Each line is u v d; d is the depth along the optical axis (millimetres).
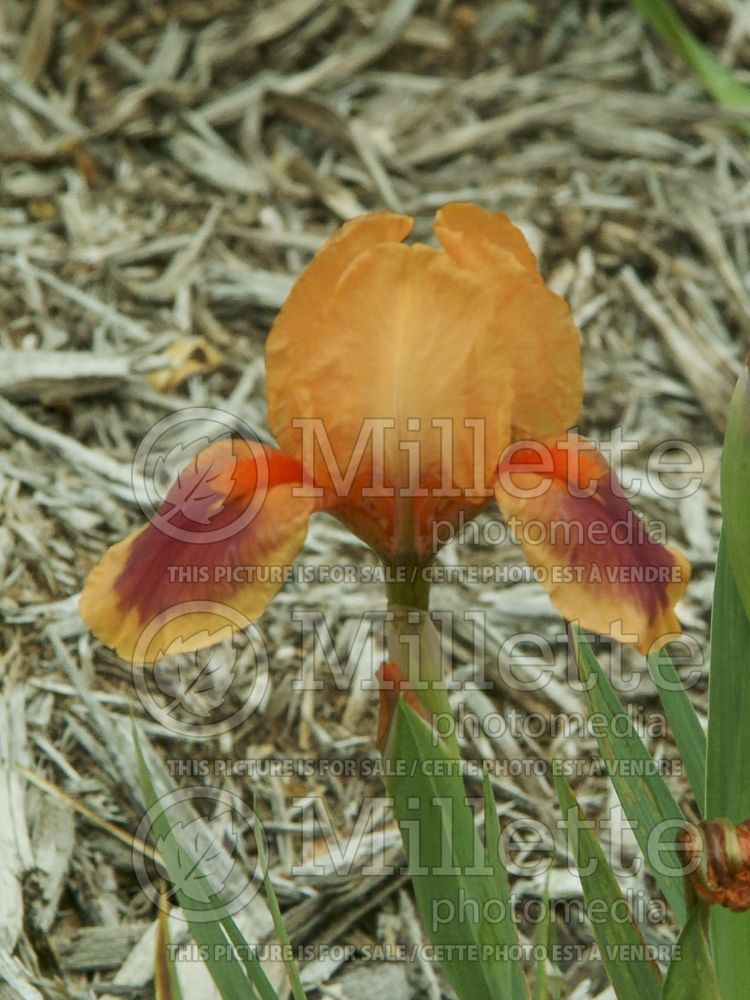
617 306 686
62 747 476
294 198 737
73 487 552
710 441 628
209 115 773
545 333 354
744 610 358
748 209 731
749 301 681
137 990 438
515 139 779
